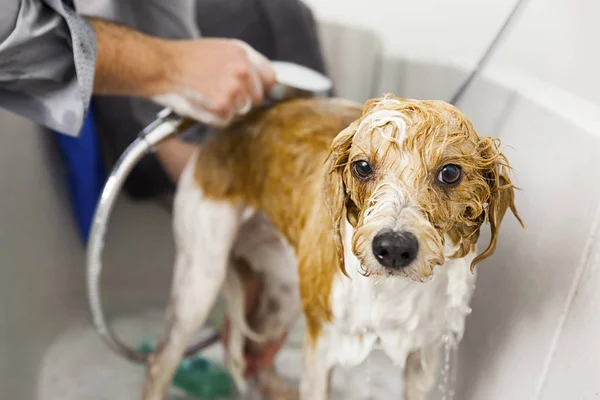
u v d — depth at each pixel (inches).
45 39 32.3
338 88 64.2
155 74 36.2
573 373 28.3
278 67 41.4
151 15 43.5
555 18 45.9
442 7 56.8
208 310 41.3
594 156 30.6
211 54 36.9
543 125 35.3
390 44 62.1
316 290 32.2
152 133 39.4
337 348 32.8
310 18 59.1
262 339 47.4
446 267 28.1
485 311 36.1
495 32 52.5
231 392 51.4
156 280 61.2
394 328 30.2
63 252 55.5
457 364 37.6
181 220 41.6
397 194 23.0
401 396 38.4
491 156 24.9
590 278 28.8
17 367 47.1
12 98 34.3
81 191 54.0
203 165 40.7
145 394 43.4
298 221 35.3
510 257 34.8
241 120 39.9
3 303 46.2
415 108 24.0
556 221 31.9
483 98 42.6
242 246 43.9
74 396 50.4
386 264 23.0
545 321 31.1
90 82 32.5
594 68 42.3
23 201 49.9
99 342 55.9
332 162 26.3
